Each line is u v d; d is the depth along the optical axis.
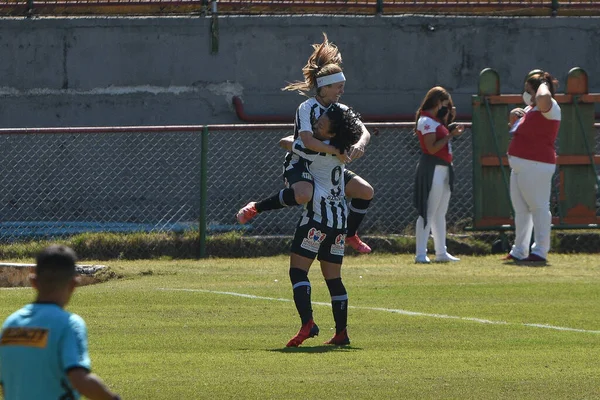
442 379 23.19
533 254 50.22
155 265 48.62
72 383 13.09
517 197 50.22
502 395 21.67
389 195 62.12
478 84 58.69
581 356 26.30
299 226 27.59
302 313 27.56
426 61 64.62
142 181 62.16
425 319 32.72
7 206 61.44
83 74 63.34
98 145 62.16
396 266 48.50
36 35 63.16
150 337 29.16
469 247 55.78
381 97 64.38
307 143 27.00
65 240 54.09
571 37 65.44
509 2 65.19
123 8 63.78
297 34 63.88
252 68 63.84
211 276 44.31
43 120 63.31
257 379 23.00
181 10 64.00
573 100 55.06
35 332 13.27
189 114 63.62
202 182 53.31
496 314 33.97
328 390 21.92
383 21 64.19
